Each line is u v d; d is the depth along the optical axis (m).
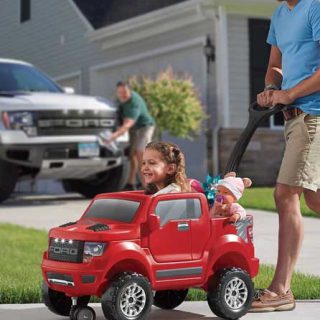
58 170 15.90
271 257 9.43
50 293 5.87
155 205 5.53
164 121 20.78
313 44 6.23
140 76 23.97
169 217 5.59
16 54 32.34
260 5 22.08
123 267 5.40
